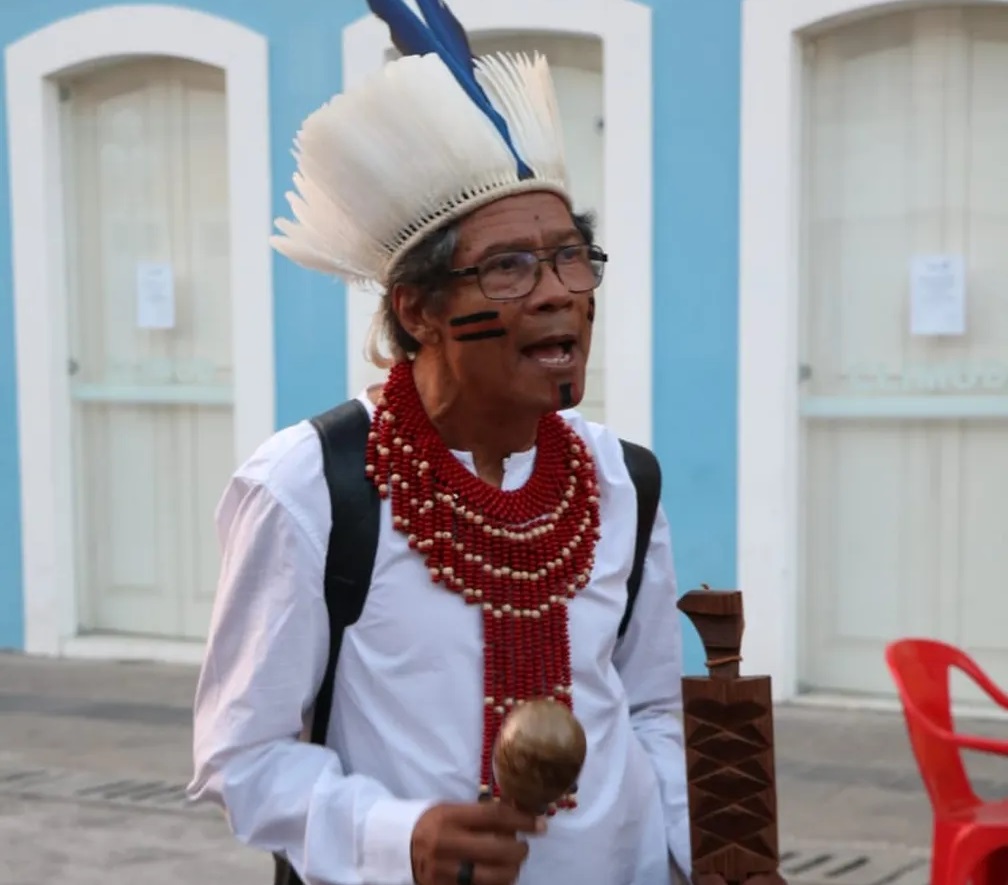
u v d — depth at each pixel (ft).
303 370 36.96
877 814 26.35
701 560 33.78
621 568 10.25
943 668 19.67
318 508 9.29
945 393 32.45
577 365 9.41
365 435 9.60
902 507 33.17
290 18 36.40
